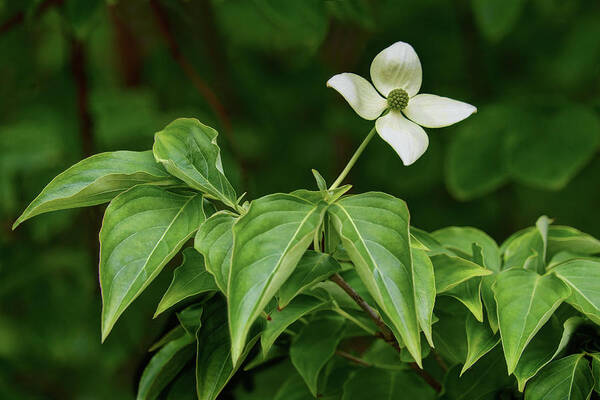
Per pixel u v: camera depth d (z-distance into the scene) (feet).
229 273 2.82
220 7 5.74
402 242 2.86
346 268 3.19
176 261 3.99
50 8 4.67
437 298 3.13
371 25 4.13
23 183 4.83
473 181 4.82
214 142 3.02
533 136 4.58
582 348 3.04
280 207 2.89
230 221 2.95
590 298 3.00
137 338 4.42
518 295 2.97
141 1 5.09
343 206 2.91
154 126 5.04
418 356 2.81
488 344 2.99
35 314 4.83
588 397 2.96
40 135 4.75
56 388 5.40
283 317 3.04
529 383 2.99
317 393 3.27
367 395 3.19
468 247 3.26
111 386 5.41
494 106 4.91
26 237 5.00
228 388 3.29
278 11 3.83
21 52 5.18
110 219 2.94
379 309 2.99
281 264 2.81
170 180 3.00
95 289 4.75
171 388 3.21
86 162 3.01
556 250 3.28
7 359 5.17
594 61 5.51
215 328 3.08
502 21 4.50
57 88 5.20
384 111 3.08
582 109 4.63
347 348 3.41
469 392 3.09
